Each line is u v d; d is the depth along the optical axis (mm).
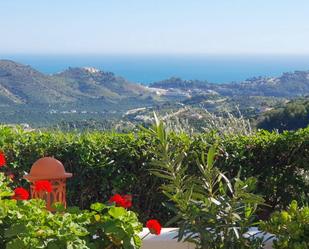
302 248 3977
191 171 6449
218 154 6598
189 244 4344
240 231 3992
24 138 6699
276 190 6824
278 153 6793
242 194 3928
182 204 3955
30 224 3545
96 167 6613
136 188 6645
